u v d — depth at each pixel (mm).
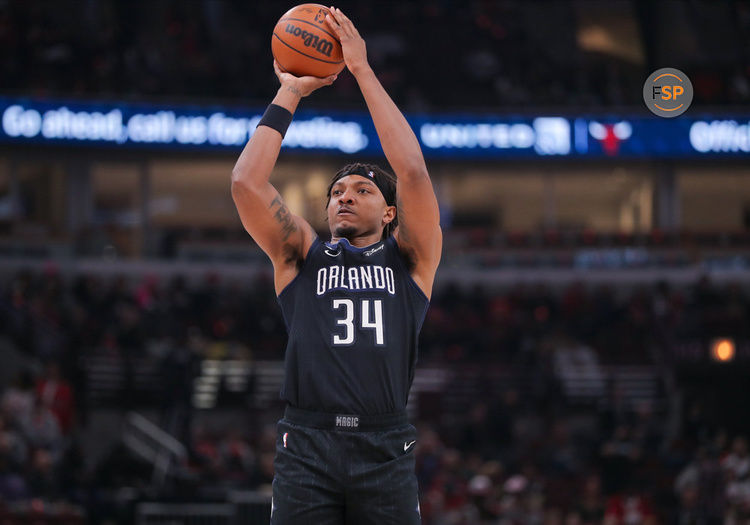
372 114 6594
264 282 47000
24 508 23406
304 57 6754
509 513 27719
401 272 6676
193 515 24875
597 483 29016
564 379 42500
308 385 6332
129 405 38906
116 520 25297
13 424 28984
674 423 38875
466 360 43531
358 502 6199
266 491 27609
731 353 36688
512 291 48406
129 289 48156
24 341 39469
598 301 46781
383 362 6348
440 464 31719
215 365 41562
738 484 27203
